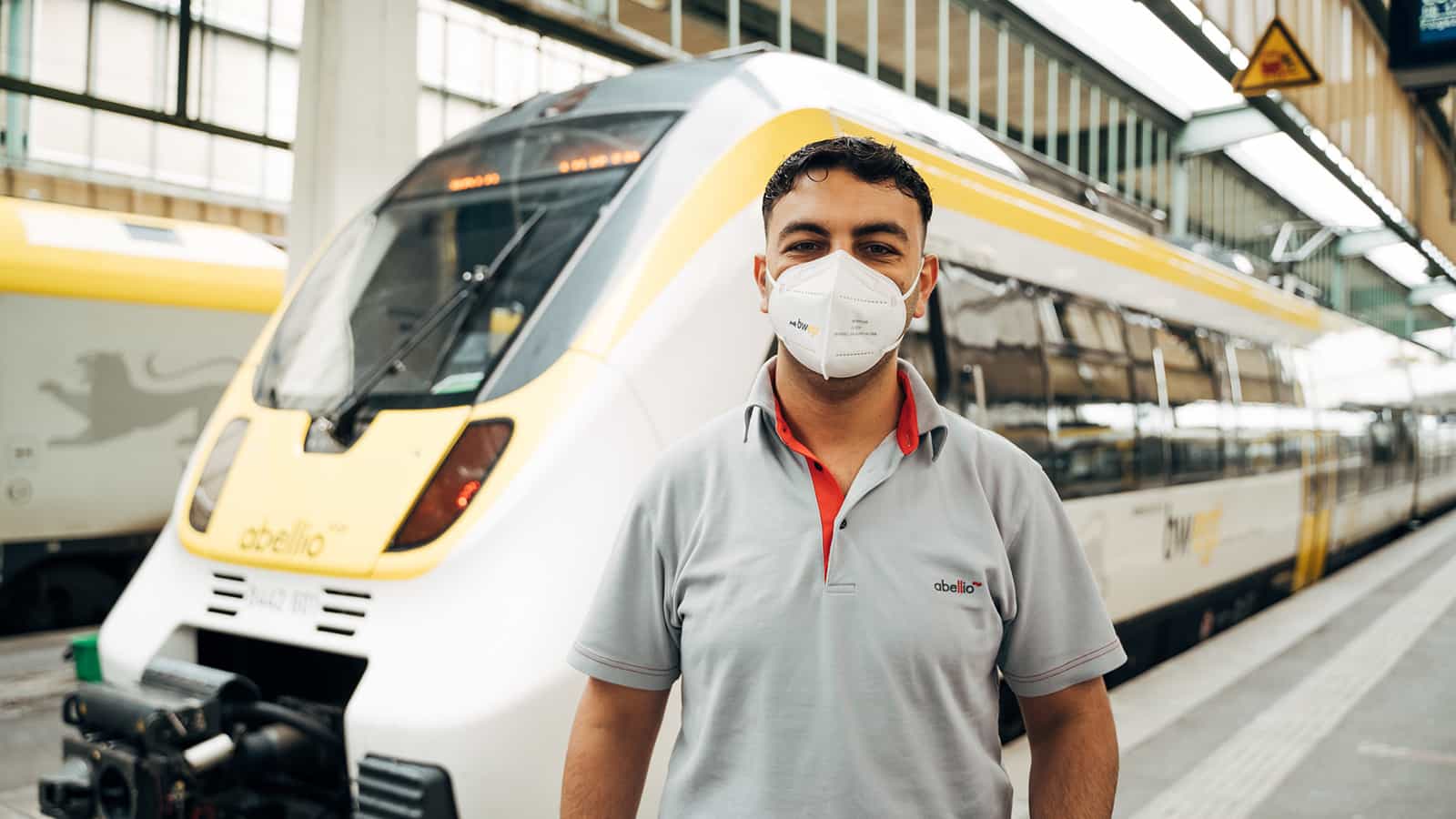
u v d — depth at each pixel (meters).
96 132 17.22
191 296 9.39
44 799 3.27
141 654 3.48
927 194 1.65
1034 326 5.39
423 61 15.99
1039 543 1.61
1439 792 4.65
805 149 1.63
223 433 3.91
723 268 3.63
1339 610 8.76
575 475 3.15
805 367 1.58
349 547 3.21
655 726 1.72
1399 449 14.25
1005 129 15.71
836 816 1.43
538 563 3.02
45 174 16.62
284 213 19.42
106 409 8.78
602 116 4.15
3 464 8.21
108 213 9.34
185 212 18.16
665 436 3.32
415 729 2.86
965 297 4.88
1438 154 17.06
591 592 3.03
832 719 1.44
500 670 2.88
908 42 13.36
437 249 4.03
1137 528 6.25
